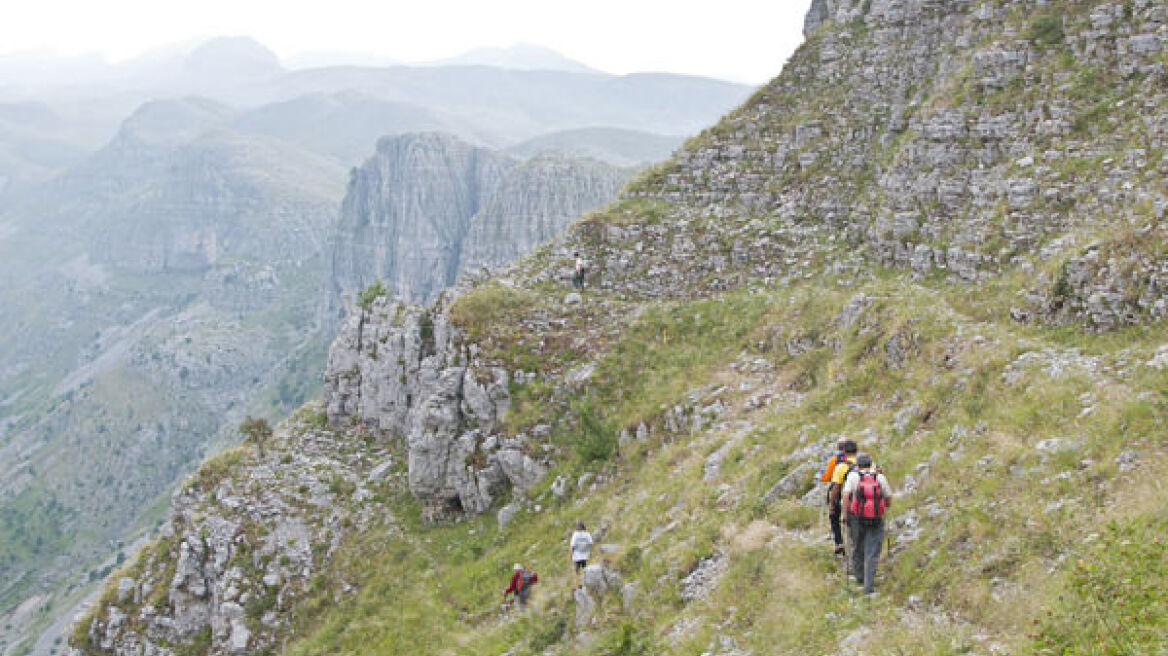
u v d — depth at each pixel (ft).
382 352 144.77
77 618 136.26
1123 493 37.17
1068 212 90.68
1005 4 122.31
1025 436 47.37
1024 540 37.73
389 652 87.10
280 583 115.34
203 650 118.62
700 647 45.98
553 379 112.27
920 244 107.55
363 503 123.24
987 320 74.38
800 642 40.42
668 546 61.41
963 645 33.68
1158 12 97.40
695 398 92.02
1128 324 60.23
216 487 138.00
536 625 67.77
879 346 73.26
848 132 141.49
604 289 137.59
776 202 142.82
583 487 94.73
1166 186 78.43
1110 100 96.84
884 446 57.00
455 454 113.60
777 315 102.12
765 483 61.05
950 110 114.83
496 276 149.38
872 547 41.32
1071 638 30.22
